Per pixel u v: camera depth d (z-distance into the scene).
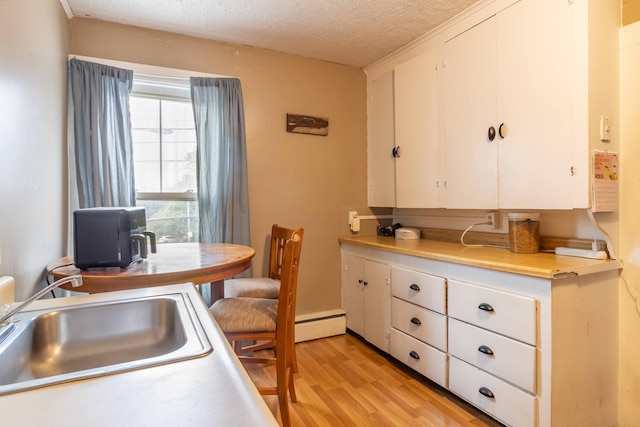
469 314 1.75
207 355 0.64
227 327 1.54
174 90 2.37
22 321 0.84
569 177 1.59
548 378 1.42
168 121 2.37
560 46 1.62
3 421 0.46
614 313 1.63
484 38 1.98
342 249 2.91
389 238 2.77
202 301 0.97
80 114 1.98
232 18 2.13
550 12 1.65
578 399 1.50
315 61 2.79
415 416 1.74
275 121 2.63
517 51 1.80
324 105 2.83
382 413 1.77
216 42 2.43
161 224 2.36
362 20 2.17
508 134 1.85
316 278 2.83
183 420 0.46
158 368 0.59
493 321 1.63
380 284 2.42
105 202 2.02
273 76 2.62
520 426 1.51
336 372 2.20
